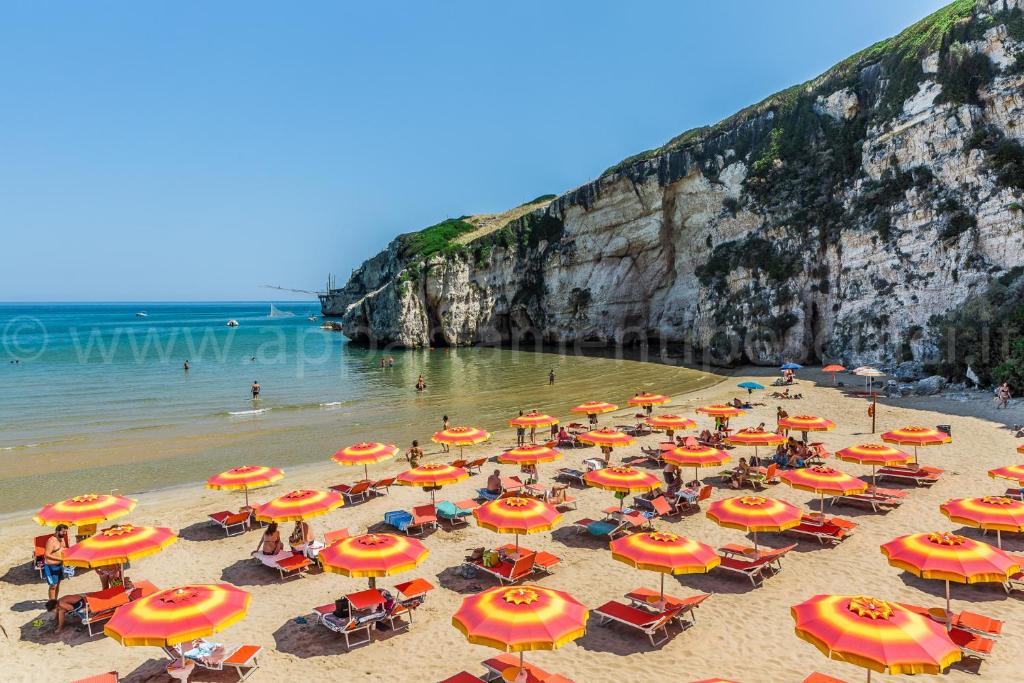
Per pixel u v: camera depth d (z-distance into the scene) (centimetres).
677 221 6788
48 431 3328
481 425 3416
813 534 1623
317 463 2688
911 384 3750
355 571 1182
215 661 1112
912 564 1110
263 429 3356
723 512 1385
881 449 1900
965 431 2617
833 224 5262
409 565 1212
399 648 1201
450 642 1219
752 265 5653
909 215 4444
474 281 8862
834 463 2353
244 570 1586
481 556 1538
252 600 1422
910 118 4628
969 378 3469
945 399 3291
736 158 6278
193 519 1969
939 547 1123
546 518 1397
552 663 1127
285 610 1372
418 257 9319
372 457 2062
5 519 2023
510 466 2539
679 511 1911
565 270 7919
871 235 4691
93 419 3644
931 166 4381
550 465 2512
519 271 8612
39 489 2341
